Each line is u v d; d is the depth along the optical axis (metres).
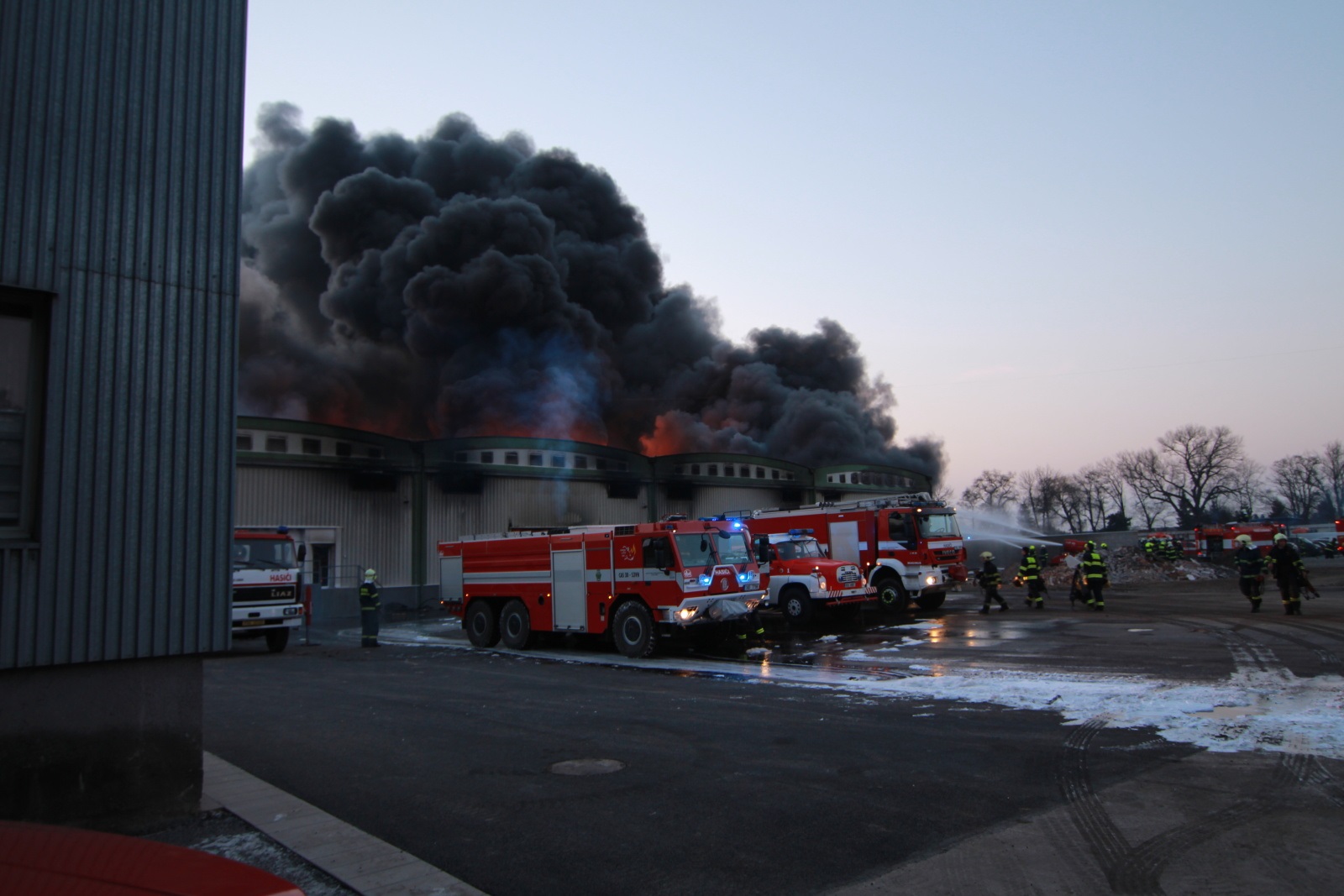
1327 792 4.80
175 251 5.01
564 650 14.37
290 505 23.48
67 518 4.49
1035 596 18.53
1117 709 7.23
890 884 3.79
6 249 4.40
